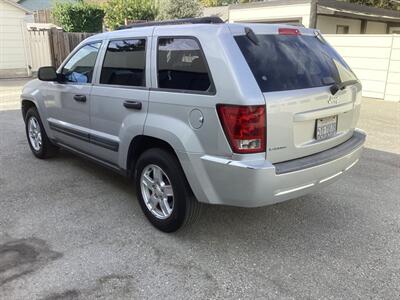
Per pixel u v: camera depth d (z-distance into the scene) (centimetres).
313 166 339
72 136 509
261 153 315
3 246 356
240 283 312
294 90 332
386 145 731
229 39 326
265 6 1845
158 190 387
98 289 300
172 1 2331
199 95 329
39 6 2877
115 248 358
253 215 430
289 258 348
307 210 446
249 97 305
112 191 487
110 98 425
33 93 577
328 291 304
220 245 368
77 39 1680
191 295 297
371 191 504
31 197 464
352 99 400
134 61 402
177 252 354
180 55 354
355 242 377
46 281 308
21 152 643
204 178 334
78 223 403
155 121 367
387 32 2275
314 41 393
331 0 1750
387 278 321
